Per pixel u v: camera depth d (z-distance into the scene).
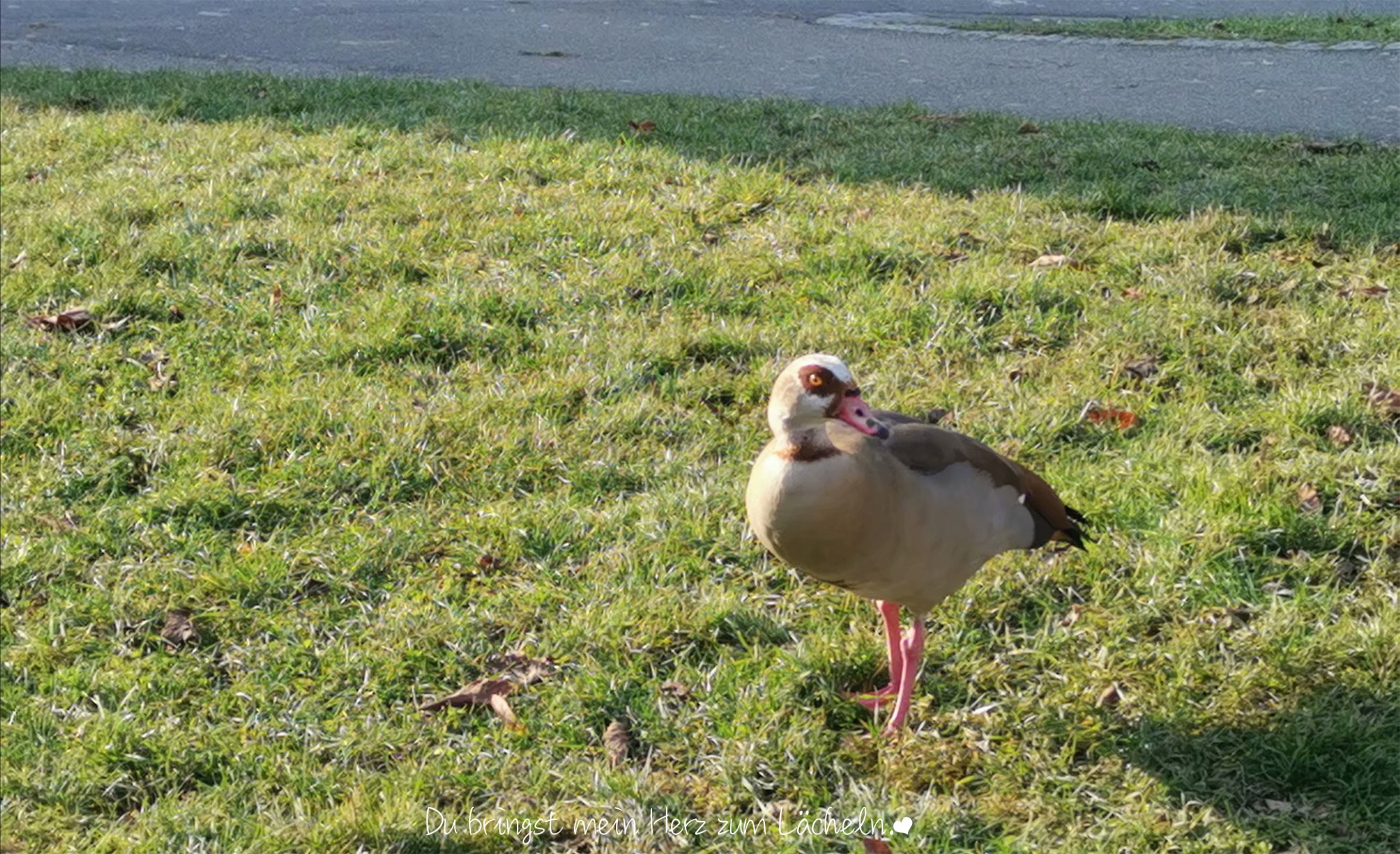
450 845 4.16
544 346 6.87
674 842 4.15
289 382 6.65
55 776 4.42
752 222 8.15
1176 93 11.00
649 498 5.71
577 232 7.99
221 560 5.45
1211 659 4.73
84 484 5.97
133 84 11.36
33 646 4.98
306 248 7.87
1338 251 7.41
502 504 5.73
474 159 9.13
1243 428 5.95
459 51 13.38
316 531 5.63
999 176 8.73
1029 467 5.83
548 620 5.06
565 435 6.17
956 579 4.43
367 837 4.18
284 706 4.74
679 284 7.42
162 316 7.25
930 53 12.85
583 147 9.30
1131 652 4.78
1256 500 5.45
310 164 9.16
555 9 15.59
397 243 7.89
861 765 4.47
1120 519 5.43
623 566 5.32
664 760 4.50
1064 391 6.28
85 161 9.46
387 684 4.85
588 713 4.67
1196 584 5.05
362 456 6.06
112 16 15.38
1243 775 4.27
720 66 12.55
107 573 5.36
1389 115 10.09
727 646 4.95
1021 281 7.08
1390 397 6.02
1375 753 4.24
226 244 7.86
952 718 4.60
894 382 6.41
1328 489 5.48
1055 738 4.46
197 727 4.65
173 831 4.22
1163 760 4.34
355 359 6.83
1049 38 13.34
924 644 4.75
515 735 4.57
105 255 7.85
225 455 6.09
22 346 6.91
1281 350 6.46
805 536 4.15
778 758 4.46
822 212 8.17
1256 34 12.91
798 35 13.93
